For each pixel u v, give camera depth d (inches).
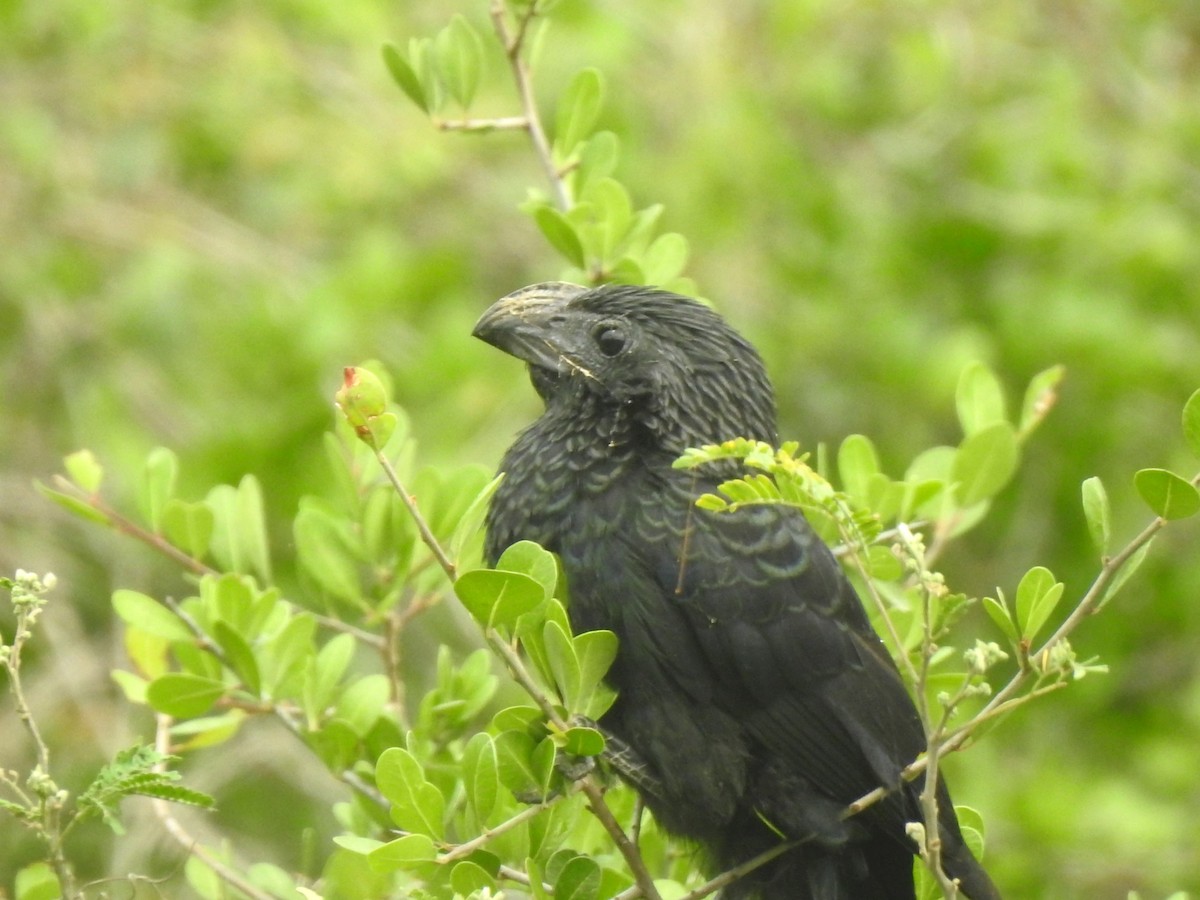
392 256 539.5
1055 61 580.1
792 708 261.3
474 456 477.4
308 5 565.3
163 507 293.3
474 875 225.0
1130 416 541.0
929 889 253.4
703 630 259.4
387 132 561.6
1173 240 549.6
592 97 304.7
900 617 275.6
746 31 577.3
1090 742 535.5
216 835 467.2
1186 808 500.4
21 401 543.2
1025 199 563.5
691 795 263.6
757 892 272.2
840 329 539.8
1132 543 219.6
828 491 212.4
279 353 520.7
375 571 287.1
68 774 471.8
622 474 266.8
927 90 579.8
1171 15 613.0
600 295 281.4
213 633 267.4
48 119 560.1
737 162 543.8
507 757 231.3
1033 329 537.3
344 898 266.5
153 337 534.0
